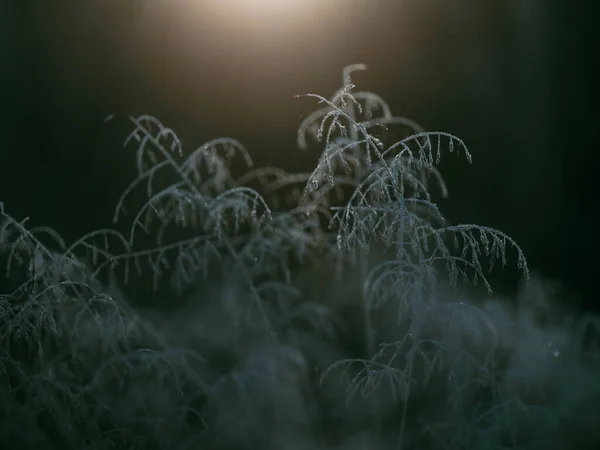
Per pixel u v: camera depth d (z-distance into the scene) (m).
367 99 1.91
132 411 1.90
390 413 2.02
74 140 3.59
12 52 3.59
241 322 2.29
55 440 1.93
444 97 3.54
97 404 1.91
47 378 1.81
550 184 3.48
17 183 3.54
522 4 3.46
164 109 3.57
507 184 3.50
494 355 2.08
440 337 1.98
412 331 1.59
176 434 1.88
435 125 3.54
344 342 2.34
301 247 2.11
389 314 2.31
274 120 3.49
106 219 3.48
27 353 2.09
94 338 1.98
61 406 1.90
